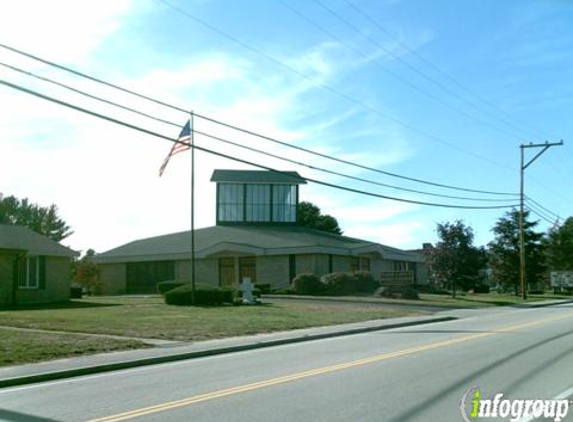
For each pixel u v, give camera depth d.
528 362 12.96
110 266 54.72
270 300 37.69
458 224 49.00
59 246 35.38
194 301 31.94
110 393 10.43
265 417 8.31
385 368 12.42
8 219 61.56
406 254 58.34
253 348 17.23
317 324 23.23
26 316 23.77
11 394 10.65
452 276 48.25
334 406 8.92
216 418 8.30
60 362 13.77
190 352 15.45
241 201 57.09
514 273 59.34
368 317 26.58
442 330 21.52
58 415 8.76
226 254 50.03
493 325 23.31
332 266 49.12
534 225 60.28
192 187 31.62
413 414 8.37
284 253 47.78
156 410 8.88
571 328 21.33
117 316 24.52
